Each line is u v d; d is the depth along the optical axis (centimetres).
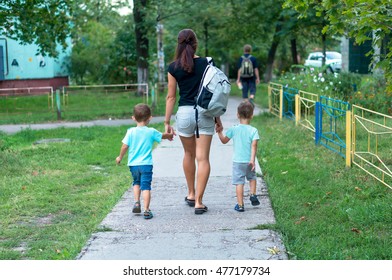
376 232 809
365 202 941
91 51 4009
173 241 783
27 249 799
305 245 764
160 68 3497
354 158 1205
